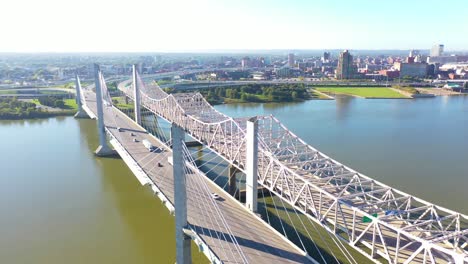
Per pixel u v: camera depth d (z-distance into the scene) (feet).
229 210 131.95
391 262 93.61
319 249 133.18
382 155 245.86
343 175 143.95
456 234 91.81
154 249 131.85
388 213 115.14
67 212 160.97
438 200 175.01
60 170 217.56
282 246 109.70
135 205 167.84
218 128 197.57
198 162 230.27
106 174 210.59
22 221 153.07
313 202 119.55
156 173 167.02
